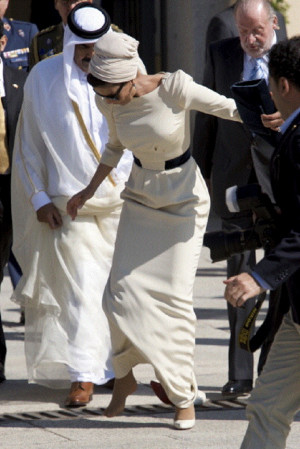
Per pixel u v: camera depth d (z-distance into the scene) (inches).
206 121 721.0
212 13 1537.9
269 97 482.9
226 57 700.7
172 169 589.3
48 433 614.2
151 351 595.2
